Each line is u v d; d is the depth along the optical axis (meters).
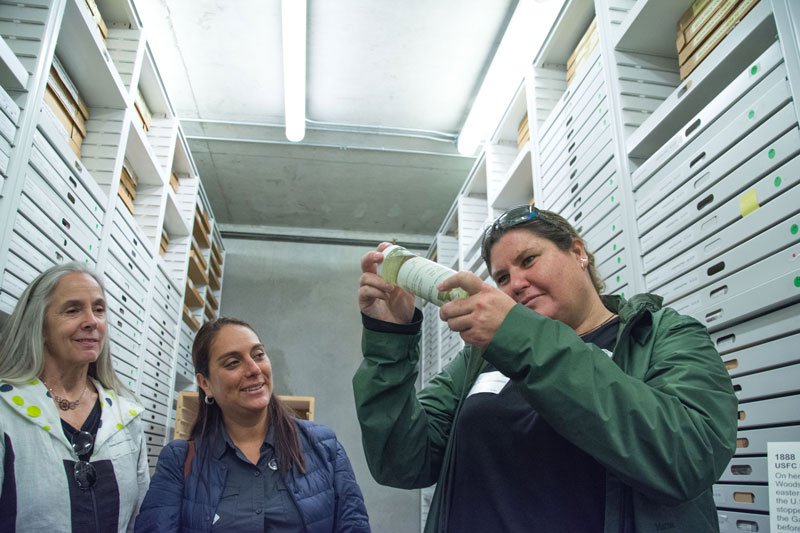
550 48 3.07
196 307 4.89
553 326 0.74
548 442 0.88
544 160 2.89
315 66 3.98
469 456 0.95
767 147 1.40
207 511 1.41
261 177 5.27
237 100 4.32
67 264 1.74
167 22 3.60
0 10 2.01
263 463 1.52
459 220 4.68
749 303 1.41
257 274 6.02
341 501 1.56
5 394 1.49
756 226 1.42
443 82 4.11
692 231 1.66
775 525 0.96
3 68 1.82
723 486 1.45
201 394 1.63
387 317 0.98
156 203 3.64
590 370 0.71
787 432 1.30
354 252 6.25
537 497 0.86
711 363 0.81
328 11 3.52
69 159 2.21
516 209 1.07
